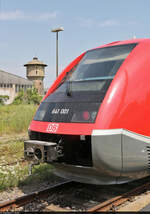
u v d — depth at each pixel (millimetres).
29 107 16266
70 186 5438
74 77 5492
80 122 4523
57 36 19391
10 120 13875
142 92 4773
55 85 5742
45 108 5316
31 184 5824
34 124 5285
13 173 5934
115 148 4367
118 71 4793
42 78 73250
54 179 6066
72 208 4520
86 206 4609
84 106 4656
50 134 5051
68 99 5023
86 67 5516
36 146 4621
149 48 5258
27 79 66688
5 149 9164
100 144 4262
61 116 4844
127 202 4703
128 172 4660
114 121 4367
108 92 4562
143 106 4730
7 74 61844
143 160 4719
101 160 4320
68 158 4891
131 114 4555
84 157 4891
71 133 4488
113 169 4461
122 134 4410
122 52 5266
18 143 9969
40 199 4855
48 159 4480
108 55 5426
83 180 4914
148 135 4777
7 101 59125
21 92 46531
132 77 4754
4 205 4414
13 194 5254
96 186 5555
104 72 5039
